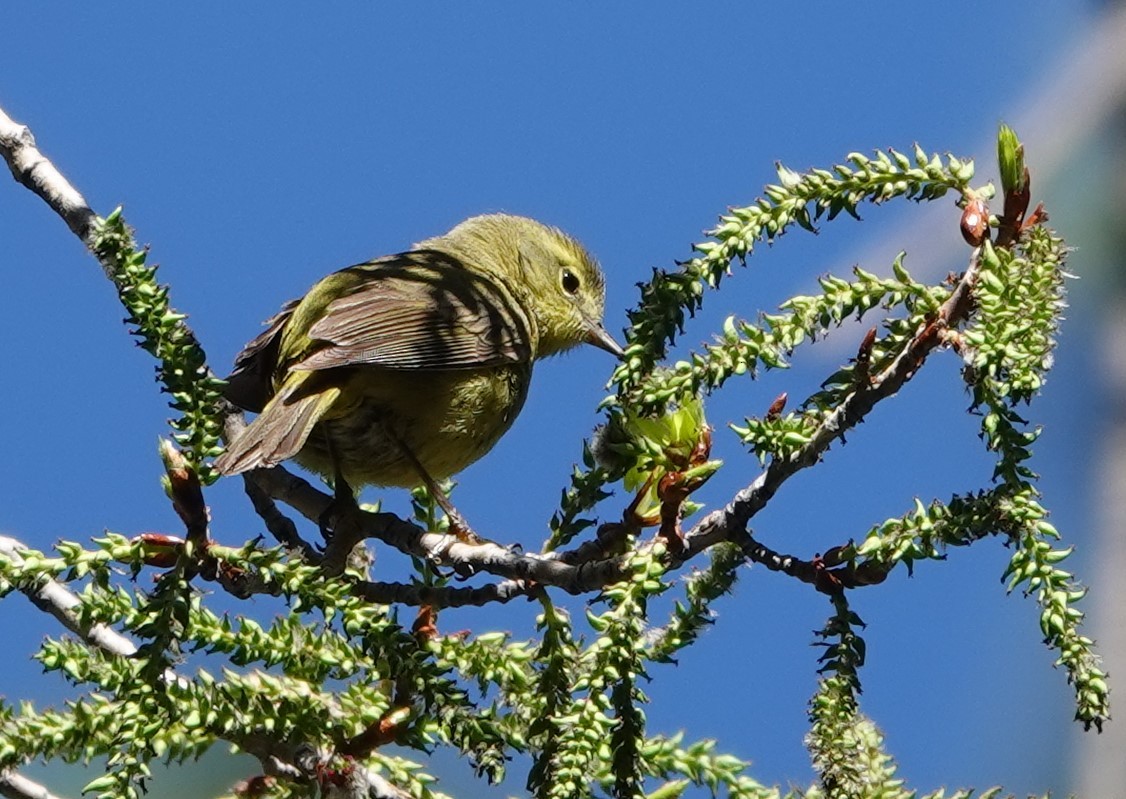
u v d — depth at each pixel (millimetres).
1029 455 7156
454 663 8086
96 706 7246
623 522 8117
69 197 10617
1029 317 7223
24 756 7105
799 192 7770
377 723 7934
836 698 7465
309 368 11984
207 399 8117
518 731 7980
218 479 7996
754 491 7883
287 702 7852
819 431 7789
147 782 9719
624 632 7281
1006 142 7617
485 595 8672
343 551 9984
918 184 7770
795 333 7652
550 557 8383
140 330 8156
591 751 7113
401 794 8086
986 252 7414
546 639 7945
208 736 7582
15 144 10664
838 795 7324
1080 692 6766
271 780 8219
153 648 7449
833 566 7676
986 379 7242
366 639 7902
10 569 7551
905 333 7711
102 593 7508
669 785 7844
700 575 8266
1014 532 7137
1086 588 6938
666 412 7984
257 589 8078
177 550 7867
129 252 8250
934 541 7352
